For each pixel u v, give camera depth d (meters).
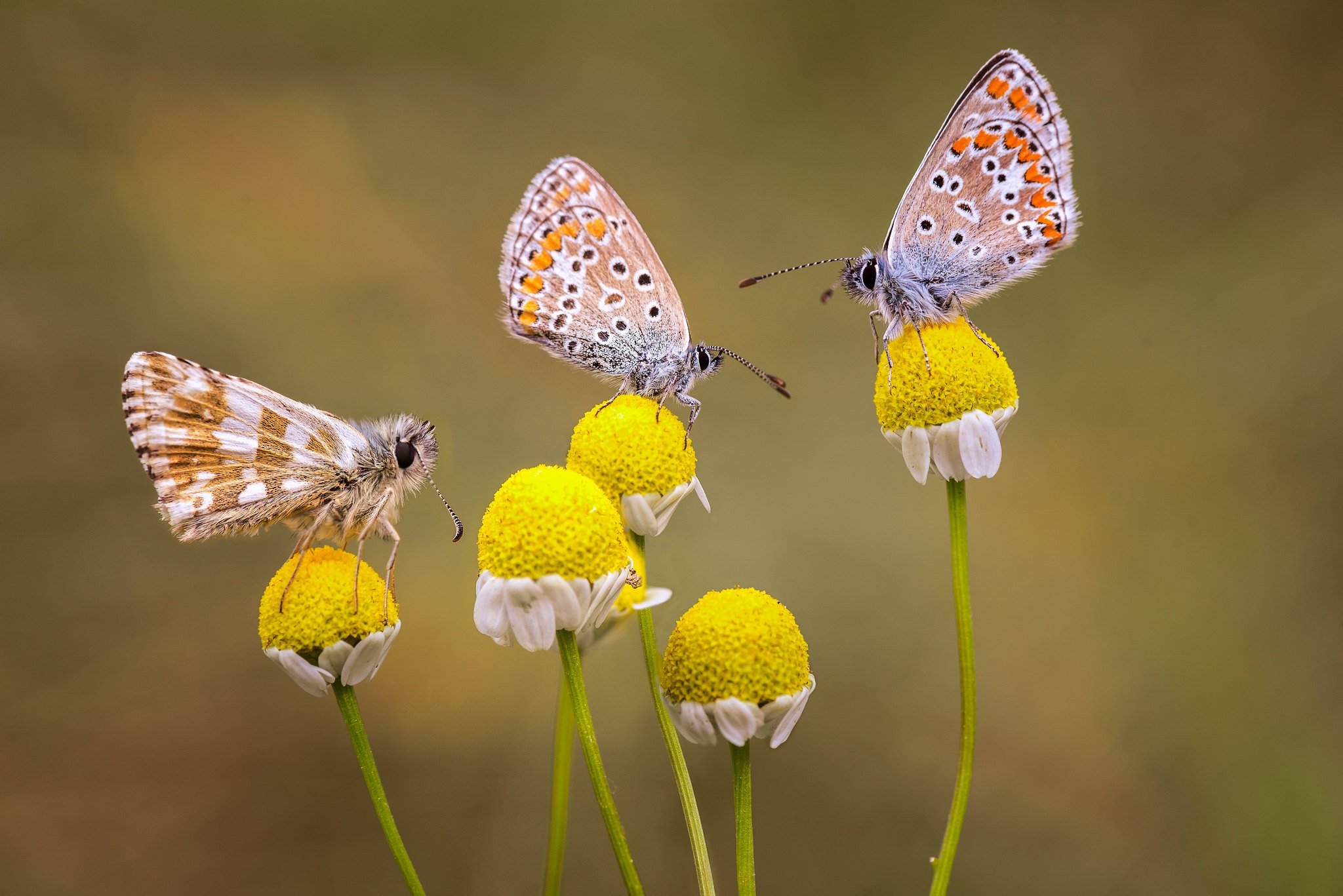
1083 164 0.51
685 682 0.28
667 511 0.29
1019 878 0.34
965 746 0.28
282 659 0.28
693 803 0.28
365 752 0.28
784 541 0.42
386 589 0.28
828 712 0.38
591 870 0.34
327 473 0.29
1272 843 0.34
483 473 0.44
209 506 0.29
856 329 0.50
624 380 0.30
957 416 0.29
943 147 0.29
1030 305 0.49
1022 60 0.29
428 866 0.34
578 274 0.30
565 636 0.28
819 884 0.34
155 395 0.29
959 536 0.28
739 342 0.50
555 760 0.29
